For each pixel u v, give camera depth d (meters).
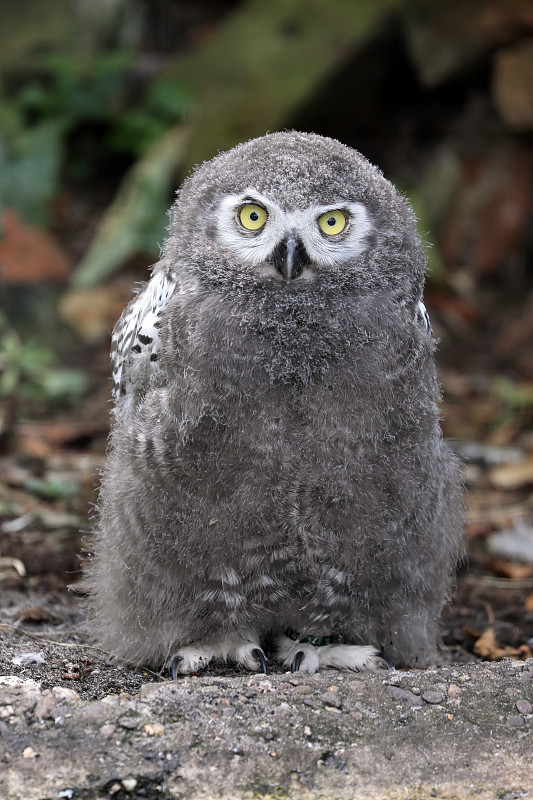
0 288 16.36
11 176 17.86
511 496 12.96
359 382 6.86
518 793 5.84
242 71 19.56
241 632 7.58
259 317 6.86
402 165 19.89
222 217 7.05
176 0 23.50
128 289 17.86
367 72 19.55
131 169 19.89
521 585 10.61
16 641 8.01
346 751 6.12
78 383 14.98
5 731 6.05
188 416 6.85
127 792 5.74
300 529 6.95
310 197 6.85
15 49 19.91
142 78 20.17
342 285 6.93
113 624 7.78
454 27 18.20
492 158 19.02
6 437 13.09
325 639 7.83
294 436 6.84
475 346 17.69
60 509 11.39
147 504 7.06
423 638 7.96
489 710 6.51
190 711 6.34
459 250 19.23
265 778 5.89
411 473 7.09
